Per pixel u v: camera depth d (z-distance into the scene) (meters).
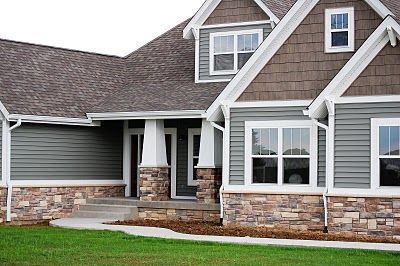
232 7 24.69
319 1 20.50
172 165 25.95
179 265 13.92
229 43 24.75
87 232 19.22
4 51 25.27
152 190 24.03
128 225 21.52
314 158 20.27
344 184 19.27
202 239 17.62
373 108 18.97
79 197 24.95
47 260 14.42
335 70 20.27
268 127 20.97
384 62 18.89
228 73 24.70
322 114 19.84
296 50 20.72
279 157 20.77
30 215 23.45
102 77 27.38
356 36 20.11
